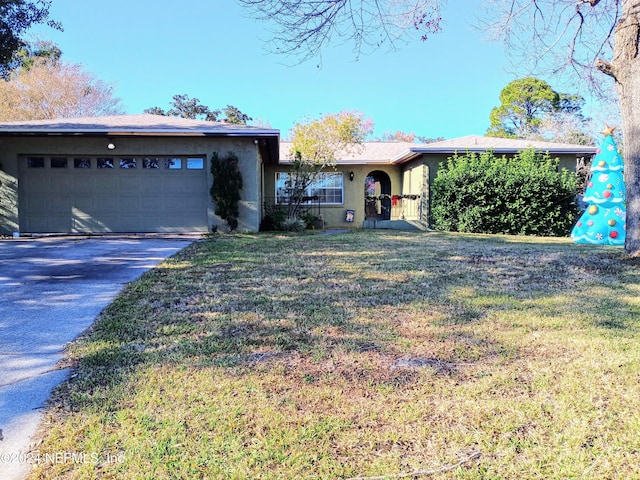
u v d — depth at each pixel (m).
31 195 10.89
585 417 2.23
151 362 2.93
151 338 3.40
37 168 10.90
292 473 1.84
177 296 4.68
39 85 26.59
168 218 11.33
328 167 16.25
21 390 2.54
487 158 13.30
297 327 3.66
